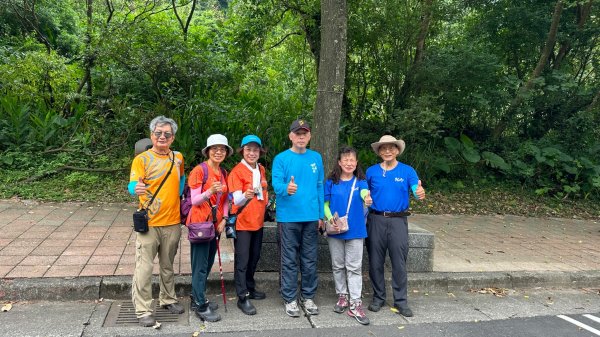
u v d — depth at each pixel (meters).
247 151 3.66
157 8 10.38
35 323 3.34
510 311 4.14
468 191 9.70
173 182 3.43
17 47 9.47
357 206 3.80
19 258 4.35
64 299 3.77
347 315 3.83
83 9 12.41
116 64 8.34
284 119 9.47
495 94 9.71
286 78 11.83
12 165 7.81
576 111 10.73
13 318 3.40
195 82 8.59
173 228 3.48
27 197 6.80
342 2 4.80
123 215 6.28
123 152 8.50
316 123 4.92
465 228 7.20
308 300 3.84
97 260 4.40
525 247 6.21
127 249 4.79
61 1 12.23
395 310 4.01
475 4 10.61
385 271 4.74
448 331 3.61
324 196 3.89
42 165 7.82
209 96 8.67
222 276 3.93
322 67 4.89
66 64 9.08
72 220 5.87
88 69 8.98
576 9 10.53
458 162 10.13
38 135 8.27
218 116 8.50
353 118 10.38
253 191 3.53
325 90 4.87
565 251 6.14
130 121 8.15
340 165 3.85
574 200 10.05
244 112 8.70
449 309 4.11
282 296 3.85
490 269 5.02
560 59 10.93
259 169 3.78
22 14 10.52
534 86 10.23
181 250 4.93
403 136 9.19
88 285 3.81
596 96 10.48
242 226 3.74
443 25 10.46
